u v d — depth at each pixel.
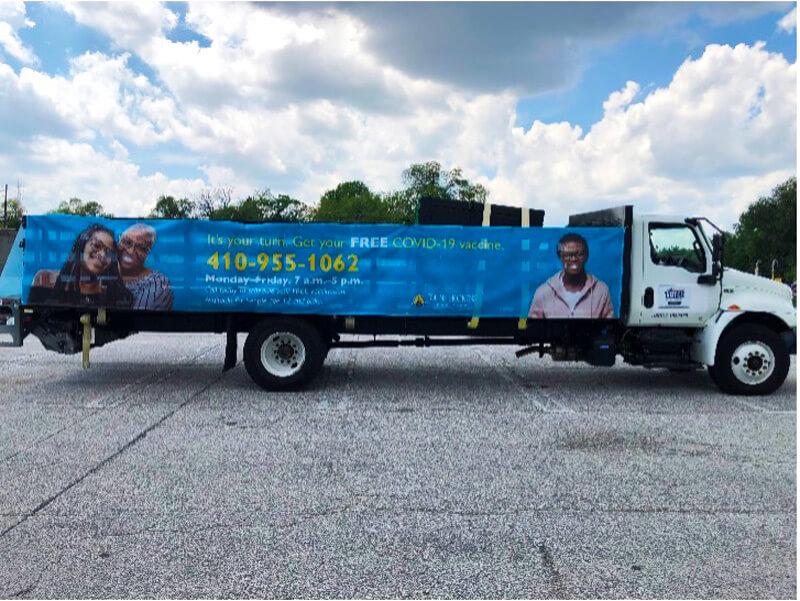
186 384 9.57
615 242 8.98
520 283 8.99
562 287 8.99
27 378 10.02
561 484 5.25
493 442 6.52
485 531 4.30
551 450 6.24
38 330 9.03
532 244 8.98
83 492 4.98
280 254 8.87
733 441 6.60
